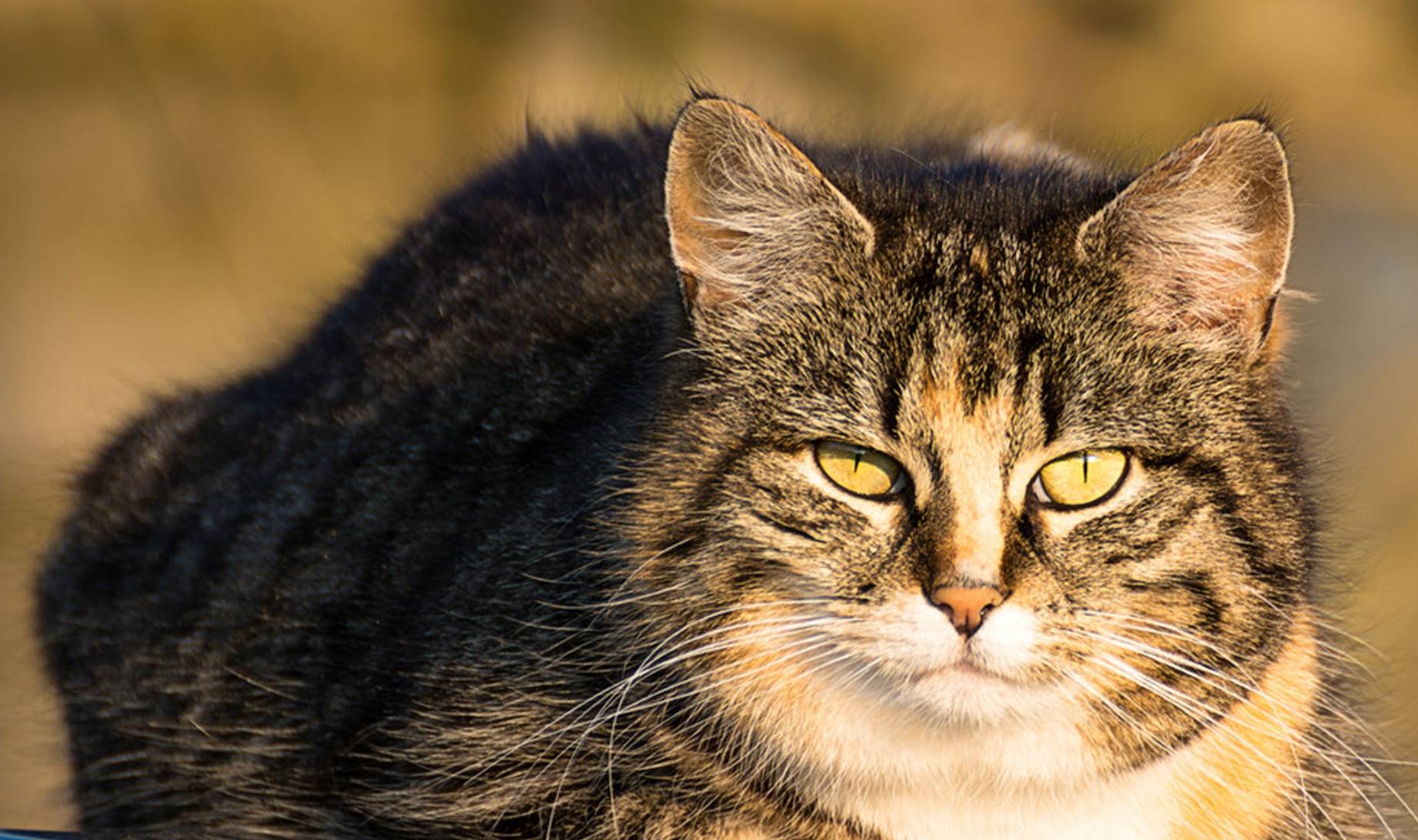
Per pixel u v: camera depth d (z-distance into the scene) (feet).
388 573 28.04
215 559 30.60
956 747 24.47
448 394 29.25
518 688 25.68
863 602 23.66
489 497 27.58
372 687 27.40
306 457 30.40
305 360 32.48
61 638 32.45
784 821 25.03
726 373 24.70
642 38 67.46
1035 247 24.59
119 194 65.92
